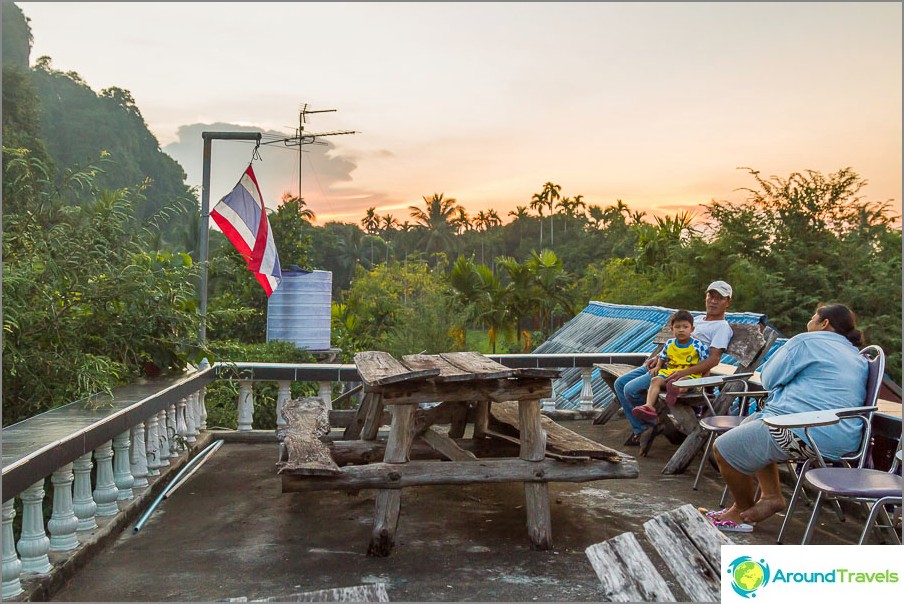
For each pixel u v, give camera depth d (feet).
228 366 24.29
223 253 65.36
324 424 17.74
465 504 17.60
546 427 17.17
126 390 18.38
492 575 12.85
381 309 101.40
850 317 15.62
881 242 72.23
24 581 11.44
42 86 227.81
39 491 11.75
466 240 400.47
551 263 135.74
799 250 72.84
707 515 15.55
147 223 20.42
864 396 14.66
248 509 17.13
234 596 11.91
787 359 15.14
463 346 100.17
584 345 47.55
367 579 12.67
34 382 17.03
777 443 13.99
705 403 20.67
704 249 77.92
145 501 17.13
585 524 15.85
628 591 7.74
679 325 21.42
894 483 11.50
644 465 21.54
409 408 14.11
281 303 65.41
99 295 18.25
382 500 13.92
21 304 16.38
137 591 12.07
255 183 29.17
